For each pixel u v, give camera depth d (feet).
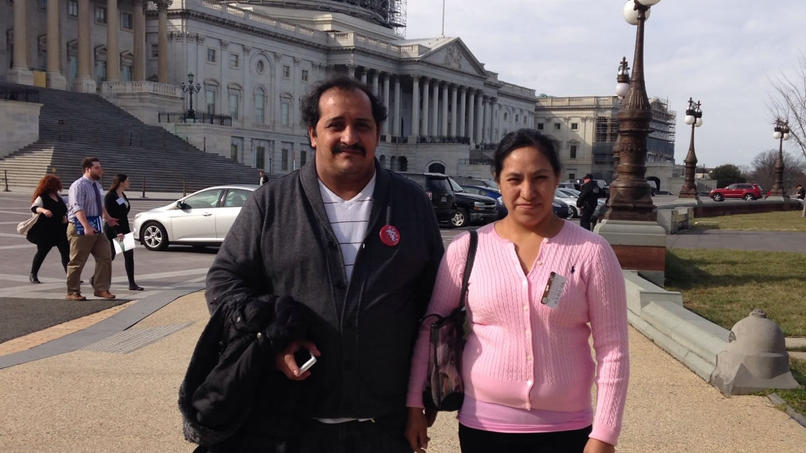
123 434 17.72
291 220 10.82
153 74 248.73
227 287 10.71
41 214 42.83
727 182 410.52
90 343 27.43
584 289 10.18
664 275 42.70
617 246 40.91
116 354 25.75
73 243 37.11
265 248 10.80
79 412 19.26
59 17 217.56
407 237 10.96
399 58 319.47
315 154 11.28
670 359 26.45
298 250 10.63
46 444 17.03
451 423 19.25
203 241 61.00
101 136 178.91
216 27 253.24
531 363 10.15
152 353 25.91
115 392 21.06
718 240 78.69
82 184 37.09
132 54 241.96
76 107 191.21
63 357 25.25
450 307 10.94
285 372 10.18
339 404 10.57
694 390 22.36
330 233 10.70
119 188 40.06
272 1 339.16
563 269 10.21
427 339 11.02
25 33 195.62
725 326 32.37
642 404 20.89
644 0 40.65
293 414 10.61
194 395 10.25
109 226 39.42
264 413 10.55
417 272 11.09
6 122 151.43
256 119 273.13
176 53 243.40
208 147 208.64
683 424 19.22
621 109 42.29
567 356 10.24
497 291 10.29
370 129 10.93
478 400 10.52
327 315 10.52
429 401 11.02
